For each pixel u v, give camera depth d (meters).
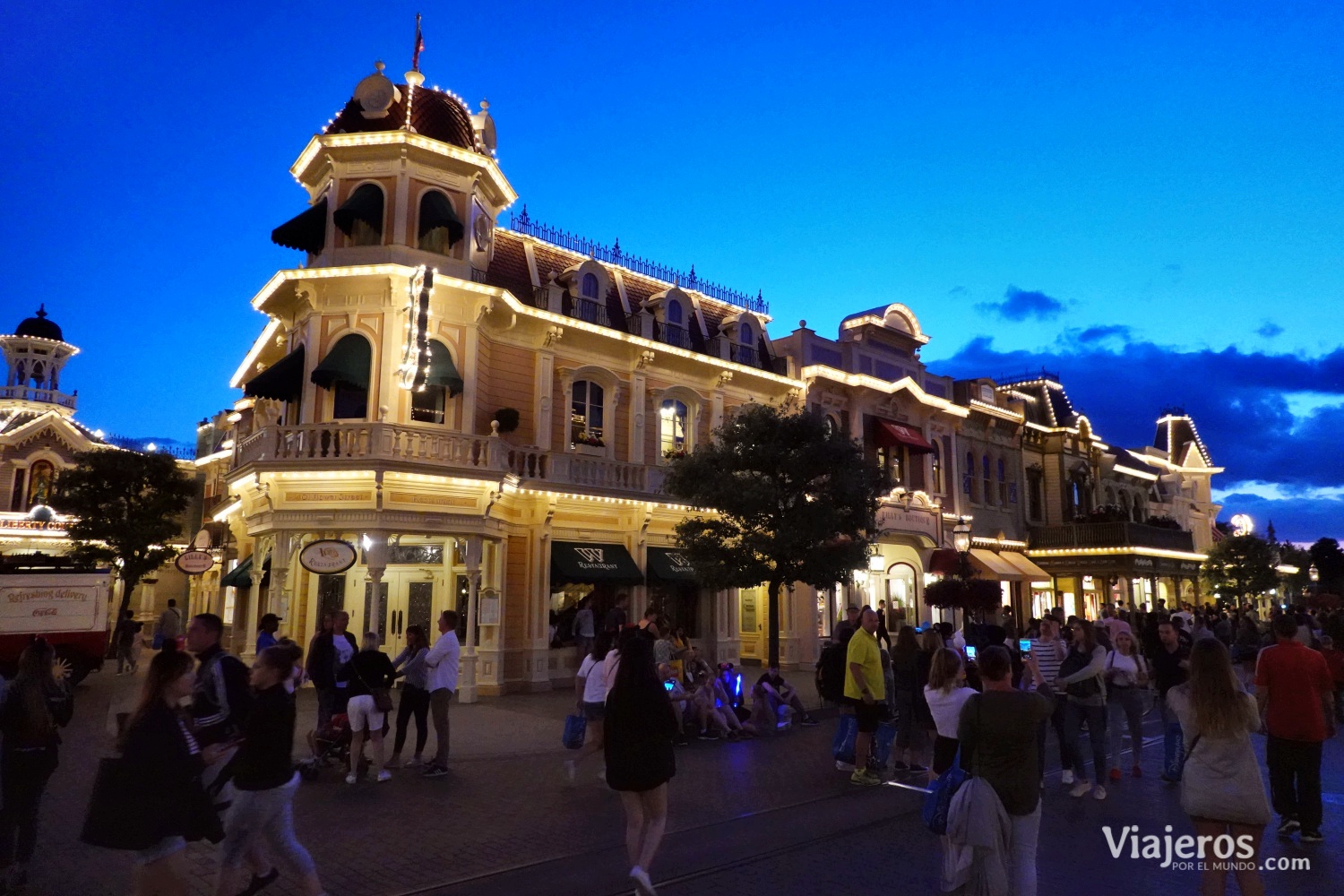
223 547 30.03
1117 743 10.57
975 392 34.19
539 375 21.25
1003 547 34.00
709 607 24.08
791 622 25.34
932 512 29.86
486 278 20.88
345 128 19.72
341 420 17.72
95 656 18.56
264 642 11.27
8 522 30.30
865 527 17.56
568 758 11.74
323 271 18.41
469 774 10.68
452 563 20.05
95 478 25.00
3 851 6.44
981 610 21.31
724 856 7.41
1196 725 5.66
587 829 8.24
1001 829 5.10
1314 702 7.82
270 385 18.48
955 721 8.32
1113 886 6.68
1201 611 31.98
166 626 16.67
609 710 6.33
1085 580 35.75
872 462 18.34
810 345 27.83
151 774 4.77
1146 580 39.03
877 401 29.52
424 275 17.97
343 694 10.77
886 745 11.12
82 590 18.61
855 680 10.45
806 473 17.06
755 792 9.88
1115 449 45.34
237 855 5.52
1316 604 24.02
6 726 6.54
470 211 20.28
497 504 19.16
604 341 22.52
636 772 6.12
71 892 6.45
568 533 21.05
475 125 21.22
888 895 6.44
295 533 17.86
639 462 22.55
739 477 17.42
